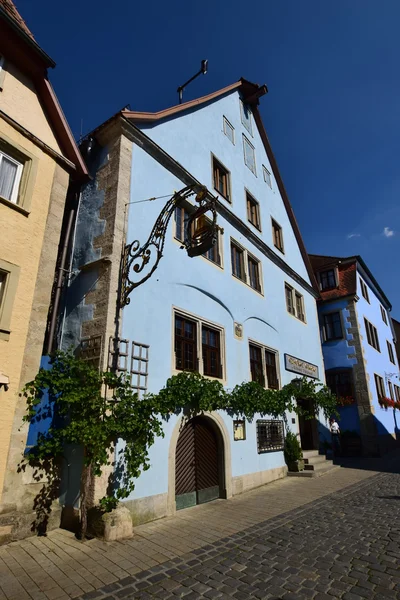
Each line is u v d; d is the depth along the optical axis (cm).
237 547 561
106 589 428
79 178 898
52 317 793
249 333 1262
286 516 747
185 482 870
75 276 855
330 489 1038
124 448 708
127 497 693
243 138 1627
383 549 536
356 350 2084
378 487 1045
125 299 779
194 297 1022
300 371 1594
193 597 405
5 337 649
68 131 858
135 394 722
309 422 1653
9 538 586
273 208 1770
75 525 646
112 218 841
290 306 1714
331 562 494
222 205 1252
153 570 478
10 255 689
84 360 748
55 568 488
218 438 1002
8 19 739
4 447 612
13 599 407
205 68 1282
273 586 427
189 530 658
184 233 1061
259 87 1706
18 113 780
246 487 1045
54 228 788
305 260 2020
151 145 995
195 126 1275
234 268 1298
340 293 2217
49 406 691
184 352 952
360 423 1967
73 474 686
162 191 1008
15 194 746
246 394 1102
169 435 822
